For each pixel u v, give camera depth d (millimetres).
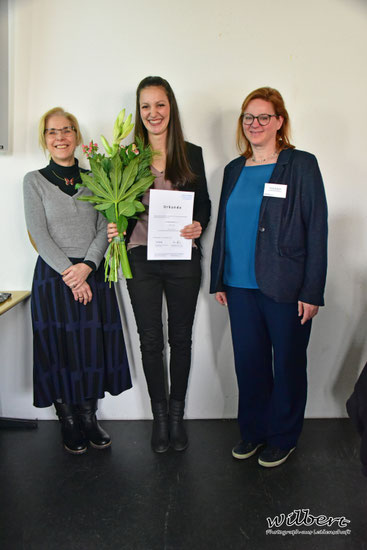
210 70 2168
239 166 1937
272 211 1793
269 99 1767
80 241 1996
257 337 1991
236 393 2432
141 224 1972
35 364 2029
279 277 1801
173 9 2119
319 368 2420
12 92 2143
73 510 1708
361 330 2381
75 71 2150
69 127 1947
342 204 2273
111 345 2092
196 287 2064
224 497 1784
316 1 2117
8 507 1726
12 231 2262
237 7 2121
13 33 2098
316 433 2291
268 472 1953
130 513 1690
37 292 1984
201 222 2045
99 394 2049
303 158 1783
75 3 2100
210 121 2209
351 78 2174
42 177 1971
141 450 2139
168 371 2418
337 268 2322
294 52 2156
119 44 2139
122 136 1840
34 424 2348
